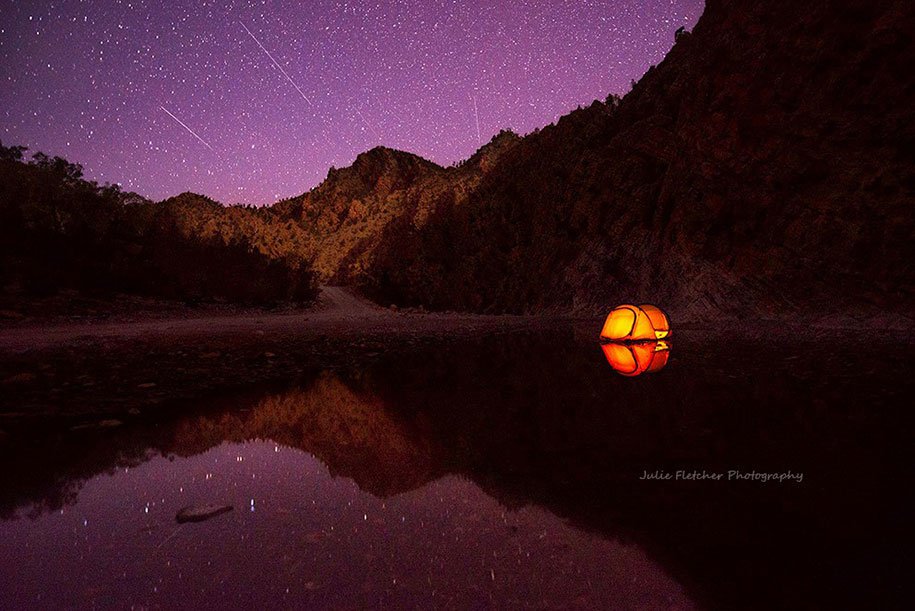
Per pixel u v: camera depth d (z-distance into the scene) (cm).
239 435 281
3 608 108
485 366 567
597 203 2256
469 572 121
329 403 369
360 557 131
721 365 533
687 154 1894
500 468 208
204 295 1888
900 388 380
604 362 578
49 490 194
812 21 1541
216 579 121
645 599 106
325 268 7656
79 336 838
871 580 111
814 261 1426
